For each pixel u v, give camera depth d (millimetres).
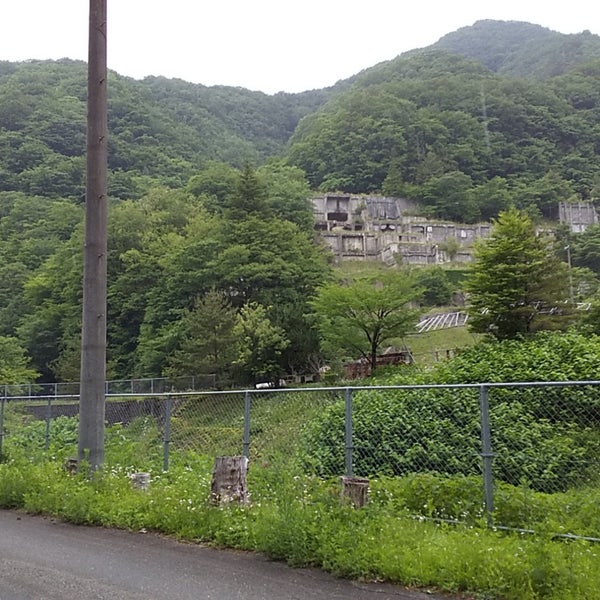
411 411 11039
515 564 4512
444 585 4559
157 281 46250
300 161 129875
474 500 6285
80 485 7969
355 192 116125
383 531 5492
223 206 70688
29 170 100188
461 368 15742
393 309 28562
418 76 161375
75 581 4898
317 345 34656
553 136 126562
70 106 122625
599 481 8352
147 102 147375
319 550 5172
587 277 44844
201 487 7312
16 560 5547
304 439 10891
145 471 9195
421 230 90125
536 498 6188
